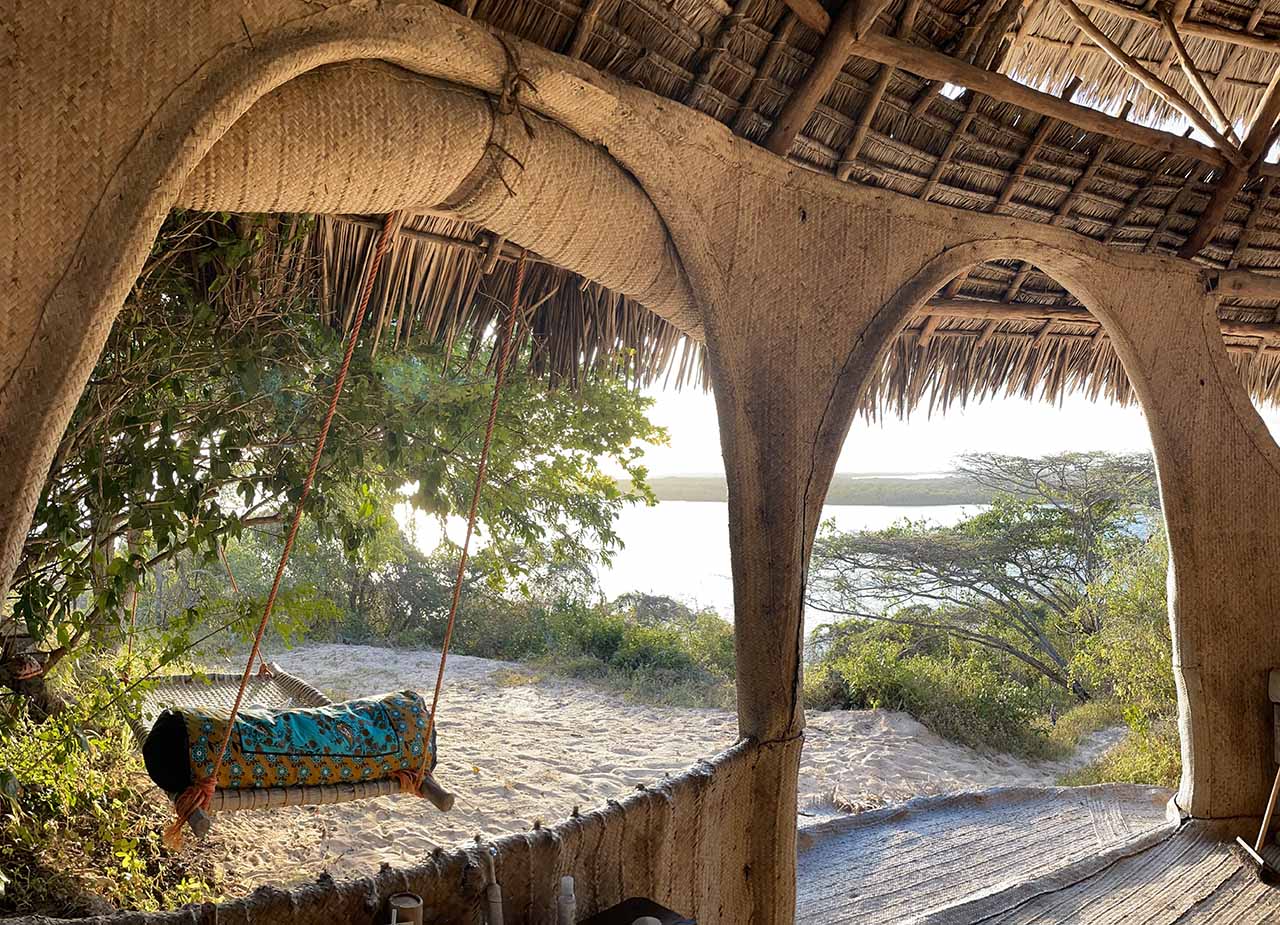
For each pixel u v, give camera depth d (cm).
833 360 312
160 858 427
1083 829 479
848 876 425
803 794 678
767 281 297
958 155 347
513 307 263
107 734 440
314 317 372
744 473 294
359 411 408
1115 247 405
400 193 224
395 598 1188
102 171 154
